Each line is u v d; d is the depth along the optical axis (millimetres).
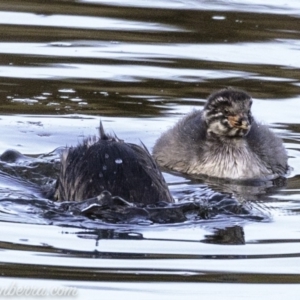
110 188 15320
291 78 24297
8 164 18156
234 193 17938
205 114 20781
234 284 13172
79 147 16062
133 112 21891
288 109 22406
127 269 13547
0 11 28797
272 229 15273
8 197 16125
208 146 20172
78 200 15500
